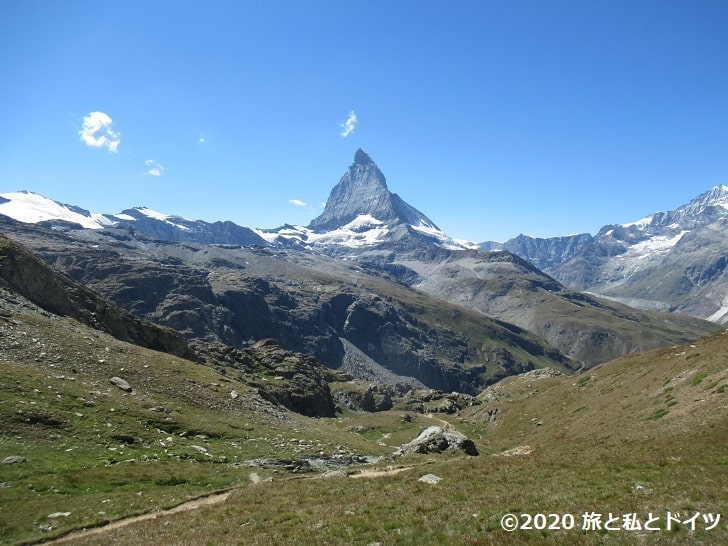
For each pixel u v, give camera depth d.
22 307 78.75
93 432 48.19
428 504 29.86
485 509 27.62
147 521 32.56
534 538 23.16
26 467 38.75
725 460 33.25
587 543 22.19
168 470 44.09
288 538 26.41
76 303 102.00
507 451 77.56
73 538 30.30
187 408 65.62
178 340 123.94
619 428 61.22
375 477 41.78
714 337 88.38
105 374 64.75
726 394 51.69
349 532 26.47
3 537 30.14
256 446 60.47
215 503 35.69
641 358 110.88
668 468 33.28
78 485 38.31
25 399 48.38
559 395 121.25
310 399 160.50
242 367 172.00
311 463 55.62
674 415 54.56
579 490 29.92
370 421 142.50
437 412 196.00
